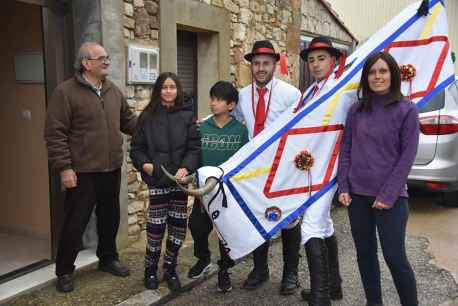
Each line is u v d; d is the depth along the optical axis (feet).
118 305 10.37
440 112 17.30
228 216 9.55
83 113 10.46
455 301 11.12
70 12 12.51
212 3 16.92
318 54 10.03
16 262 12.32
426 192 21.66
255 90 11.07
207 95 17.99
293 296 11.33
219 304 10.93
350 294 11.42
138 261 12.84
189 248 13.97
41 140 13.52
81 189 10.73
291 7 22.50
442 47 9.16
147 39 14.20
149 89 14.42
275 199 9.47
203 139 10.94
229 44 18.10
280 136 9.43
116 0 12.73
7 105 13.97
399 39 9.36
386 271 12.71
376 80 8.62
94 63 10.46
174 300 11.10
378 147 8.75
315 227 9.20
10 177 14.35
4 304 10.26
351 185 9.07
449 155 17.34
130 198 14.10
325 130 9.31
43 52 12.11
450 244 14.90
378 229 8.96
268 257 13.74
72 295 10.77
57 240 12.46
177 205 10.93
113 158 11.12
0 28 13.67
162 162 10.43
